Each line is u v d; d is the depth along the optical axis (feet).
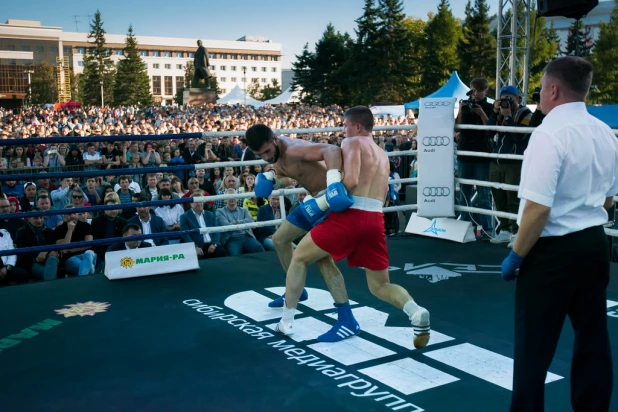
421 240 21.62
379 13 153.28
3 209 19.93
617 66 127.34
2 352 11.44
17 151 45.01
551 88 7.75
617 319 13.08
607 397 7.88
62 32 391.65
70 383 10.05
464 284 16.03
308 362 10.86
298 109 119.75
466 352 11.28
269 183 12.54
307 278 16.49
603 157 7.69
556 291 7.60
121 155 45.60
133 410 9.07
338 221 11.24
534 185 7.38
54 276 18.92
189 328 12.71
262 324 12.93
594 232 7.64
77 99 295.48
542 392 7.75
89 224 20.59
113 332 12.51
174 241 21.26
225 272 17.31
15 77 376.48
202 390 9.75
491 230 21.94
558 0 19.94
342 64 166.71
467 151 21.03
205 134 17.42
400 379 10.09
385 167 11.60
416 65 159.43
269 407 9.12
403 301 11.02
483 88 21.13
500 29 42.19
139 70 241.35
